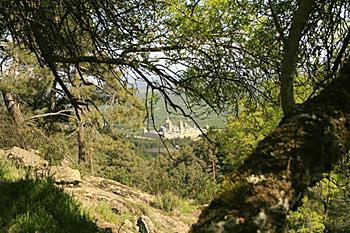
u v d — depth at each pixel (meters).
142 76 3.70
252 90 3.91
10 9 4.02
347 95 1.22
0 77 10.99
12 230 3.11
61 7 4.30
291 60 1.78
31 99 14.01
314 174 1.08
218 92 3.98
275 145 1.12
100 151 42.53
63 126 18.88
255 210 0.95
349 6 2.86
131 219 6.73
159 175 18.41
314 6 2.72
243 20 3.62
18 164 6.54
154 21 3.58
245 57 3.64
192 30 3.62
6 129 11.39
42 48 4.19
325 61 3.21
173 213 9.78
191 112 3.91
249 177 1.05
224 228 0.92
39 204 3.92
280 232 0.95
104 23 3.96
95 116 17.48
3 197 3.82
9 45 9.65
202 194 15.08
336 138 1.11
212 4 3.68
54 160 9.35
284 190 1.00
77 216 4.30
